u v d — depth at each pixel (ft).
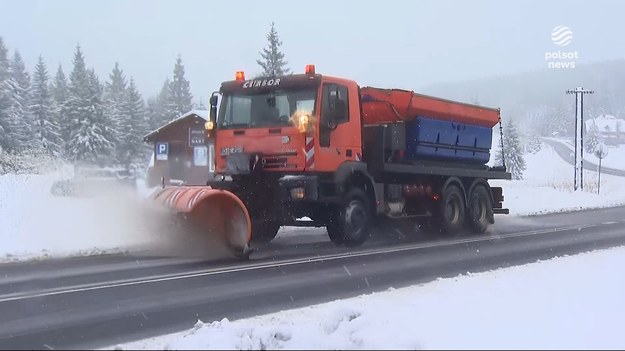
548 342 17.42
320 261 36.58
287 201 38.86
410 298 24.21
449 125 51.37
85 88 175.22
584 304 22.41
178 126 112.06
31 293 27.43
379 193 44.91
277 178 39.68
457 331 18.38
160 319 22.85
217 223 39.01
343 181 41.04
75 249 41.27
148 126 228.43
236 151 40.91
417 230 53.78
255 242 43.55
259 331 18.97
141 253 40.52
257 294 27.14
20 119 180.24
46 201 63.36
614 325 19.54
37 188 74.08
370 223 44.37
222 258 38.04
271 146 39.75
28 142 179.83
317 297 26.50
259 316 23.03
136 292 27.58
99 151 171.32
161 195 40.75
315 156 38.99
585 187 137.80
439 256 38.75
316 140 39.09
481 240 48.24
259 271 33.06
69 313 23.77
